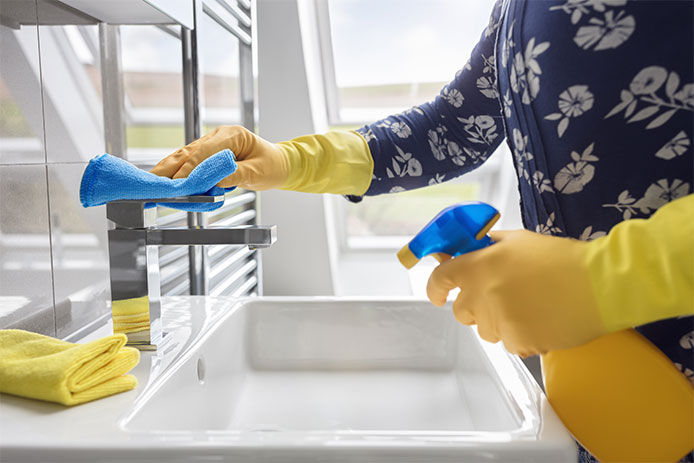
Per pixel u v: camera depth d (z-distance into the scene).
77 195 0.81
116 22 0.88
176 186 0.57
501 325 0.42
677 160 0.43
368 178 0.71
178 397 0.61
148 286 0.65
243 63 1.36
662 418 0.42
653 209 0.44
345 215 2.49
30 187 0.71
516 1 0.47
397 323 0.86
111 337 0.56
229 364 0.79
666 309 0.37
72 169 0.80
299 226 2.07
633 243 0.38
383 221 2.76
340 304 0.86
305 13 1.85
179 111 1.03
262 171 0.65
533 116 0.47
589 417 0.44
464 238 0.47
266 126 1.92
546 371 0.46
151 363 0.62
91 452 0.43
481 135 0.69
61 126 0.77
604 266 0.39
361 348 0.86
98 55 0.85
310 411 0.75
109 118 0.88
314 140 0.71
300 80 1.83
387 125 0.72
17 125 0.69
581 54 0.43
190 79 1.02
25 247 0.70
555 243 0.42
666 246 0.37
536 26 0.45
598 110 0.44
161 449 0.42
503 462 0.42
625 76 0.42
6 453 0.43
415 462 0.42
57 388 0.50
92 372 0.53
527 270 0.41
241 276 1.32
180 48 1.02
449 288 0.47
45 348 0.57
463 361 0.80
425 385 0.81
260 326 0.87
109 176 0.55
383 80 2.38
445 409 0.74
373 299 0.86
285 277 2.17
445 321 0.85
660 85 0.41
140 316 0.65
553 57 0.44
